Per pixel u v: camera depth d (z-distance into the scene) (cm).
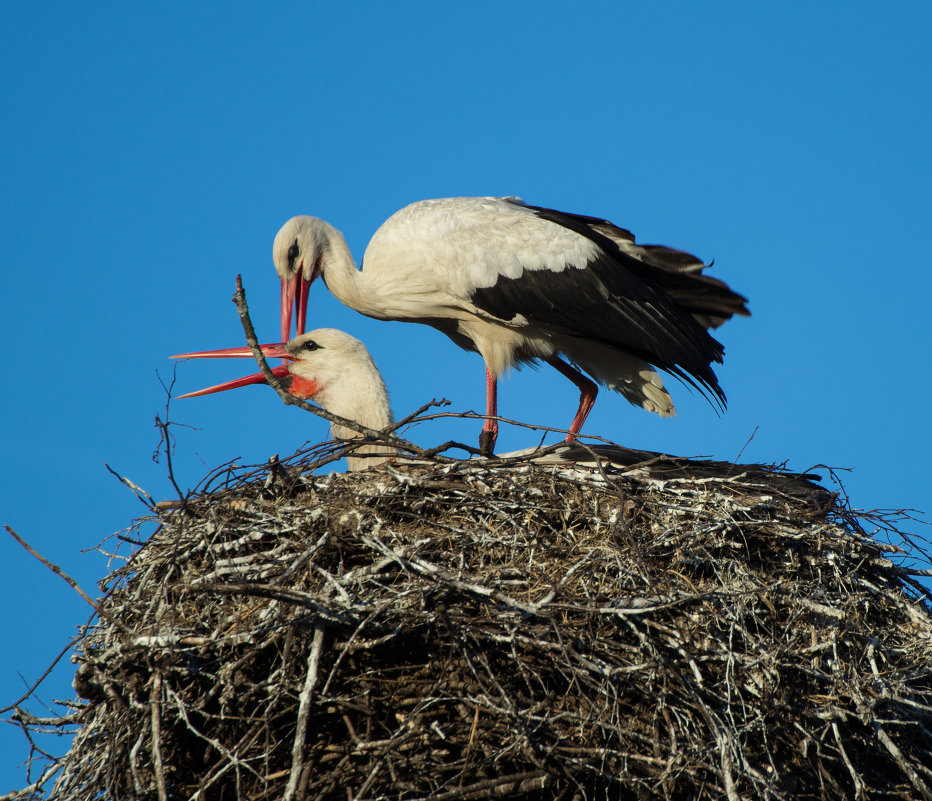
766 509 1128
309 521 1036
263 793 936
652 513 1105
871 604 1130
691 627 990
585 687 971
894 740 1055
